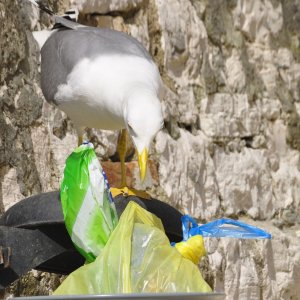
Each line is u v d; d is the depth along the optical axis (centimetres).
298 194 1184
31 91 852
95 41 764
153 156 986
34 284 801
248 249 1048
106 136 944
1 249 538
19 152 819
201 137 1074
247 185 1109
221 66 1130
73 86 744
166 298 448
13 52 834
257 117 1155
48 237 561
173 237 611
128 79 722
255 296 1043
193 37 1086
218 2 1144
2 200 790
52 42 803
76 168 546
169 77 1045
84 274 513
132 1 1005
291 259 1099
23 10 861
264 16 1206
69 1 941
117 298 441
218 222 594
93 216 540
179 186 1011
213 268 996
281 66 1222
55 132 877
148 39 1023
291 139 1202
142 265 518
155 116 657
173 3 1067
